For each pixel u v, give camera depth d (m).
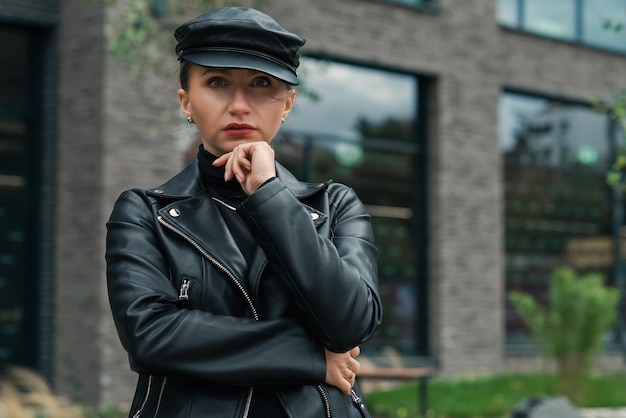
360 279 2.12
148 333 2.06
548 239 15.60
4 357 10.86
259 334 2.07
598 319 12.55
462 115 14.36
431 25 14.06
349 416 2.16
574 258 15.87
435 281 14.02
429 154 14.19
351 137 13.39
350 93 13.39
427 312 14.03
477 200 14.45
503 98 15.21
